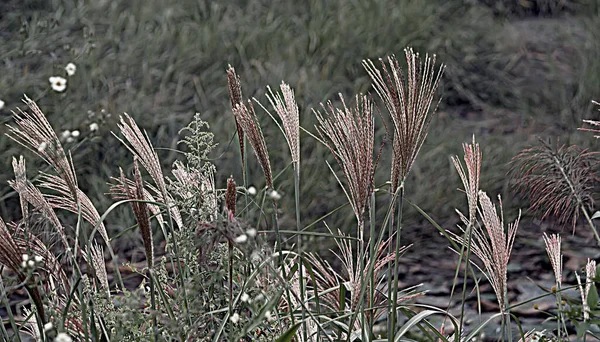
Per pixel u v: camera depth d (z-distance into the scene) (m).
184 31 10.09
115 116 7.73
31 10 10.12
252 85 8.95
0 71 8.17
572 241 6.82
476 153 2.59
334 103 8.86
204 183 2.84
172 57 9.38
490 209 2.66
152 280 2.53
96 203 6.87
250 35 10.16
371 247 2.61
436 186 7.56
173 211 2.86
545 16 14.12
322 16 11.02
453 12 12.27
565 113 9.54
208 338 2.58
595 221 7.13
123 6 10.75
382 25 10.95
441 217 7.23
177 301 2.61
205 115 8.20
